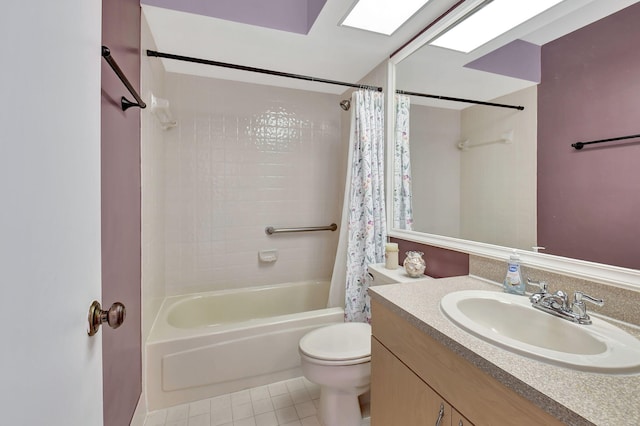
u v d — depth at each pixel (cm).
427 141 167
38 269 37
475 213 138
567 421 50
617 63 87
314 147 267
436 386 83
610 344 70
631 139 83
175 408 159
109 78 95
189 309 221
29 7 35
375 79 210
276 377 182
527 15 115
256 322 181
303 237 268
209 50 187
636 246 82
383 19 155
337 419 142
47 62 39
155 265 183
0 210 31
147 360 154
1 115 31
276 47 184
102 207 89
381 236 192
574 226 98
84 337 50
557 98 104
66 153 45
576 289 96
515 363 64
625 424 46
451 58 151
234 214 243
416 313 92
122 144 109
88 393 51
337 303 209
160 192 201
